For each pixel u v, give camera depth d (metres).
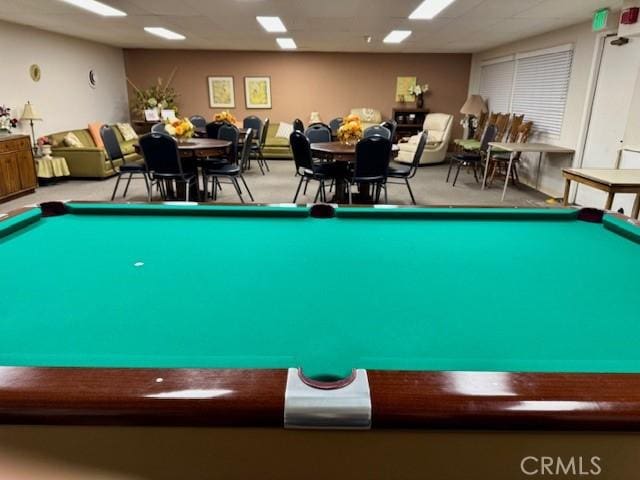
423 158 8.23
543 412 0.70
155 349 0.92
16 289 1.23
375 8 4.79
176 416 0.71
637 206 3.25
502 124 7.11
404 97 9.48
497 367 0.86
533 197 5.70
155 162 4.40
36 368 0.79
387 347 0.94
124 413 0.71
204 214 2.01
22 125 6.17
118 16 5.40
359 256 1.52
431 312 1.11
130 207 2.01
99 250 1.55
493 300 1.19
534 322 1.07
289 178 6.83
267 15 5.25
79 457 0.78
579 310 1.14
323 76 9.42
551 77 6.02
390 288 1.26
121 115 9.16
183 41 7.81
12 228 1.72
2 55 5.75
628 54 4.52
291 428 0.72
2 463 0.79
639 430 0.71
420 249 1.60
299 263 1.45
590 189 5.12
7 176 5.14
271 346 0.94
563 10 4.68
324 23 5.76
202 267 1.41
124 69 9.25
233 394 0.72
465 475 0.78
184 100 9.55
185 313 1.09
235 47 8.67
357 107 9.60
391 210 1.99
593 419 0.70
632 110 4.35
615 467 0.77
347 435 0.74
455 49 8.43
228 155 5.41
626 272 1.39
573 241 1.70
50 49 6.71
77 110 7.50
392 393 0.72
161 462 0.78
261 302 1.16
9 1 4.61
